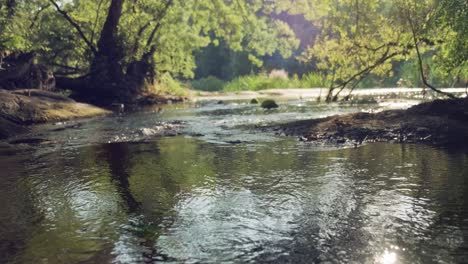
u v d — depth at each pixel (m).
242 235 3.17
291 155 6.08
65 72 19.44
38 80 14.91
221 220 3.50
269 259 2.77
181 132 9.11
